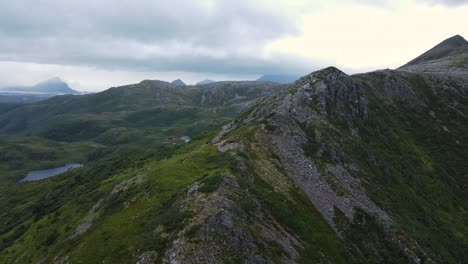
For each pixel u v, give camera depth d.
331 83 102.56
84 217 68.50
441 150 110.12
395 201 70.56
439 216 76.06
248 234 38.81
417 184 84.06
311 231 49.19
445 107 134.25
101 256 39.38
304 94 96.19
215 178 48.22
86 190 101.50
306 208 54.84
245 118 111.56
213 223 37.59
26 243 74.56
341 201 61.50
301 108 89.12
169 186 52.31
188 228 36.78
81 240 48.69
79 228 60.88
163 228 38.44
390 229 58.38
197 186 46.84
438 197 84.75
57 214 83.00
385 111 116.19
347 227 55.66
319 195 60.88
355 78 135.75
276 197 52.47
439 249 61.25
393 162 86.62
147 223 42.19
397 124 113.81
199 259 33.09
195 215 39.12
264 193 51.00
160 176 57.75
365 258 50.69
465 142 115.44
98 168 155.62
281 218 47.31
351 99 102.94
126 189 64.56
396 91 136.75
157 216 43.00
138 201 52.78
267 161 65.00
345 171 71.19
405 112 126.44
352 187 66.94
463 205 87.06
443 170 98.88
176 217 39.31
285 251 40.25
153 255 34.75
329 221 55.31
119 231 43.97
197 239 35.22
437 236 67.12
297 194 57.66
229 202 41.97
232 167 55.94
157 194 51.34
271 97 119.69
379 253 52.69
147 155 143.25
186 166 61.09
